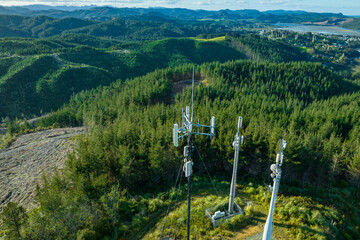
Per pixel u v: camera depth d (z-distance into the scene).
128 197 35.91
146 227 28.94
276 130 41.94
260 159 39.47
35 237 23.77
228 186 37.31
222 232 26.27
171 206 32.69
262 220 28.56
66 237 24.67
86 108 90.56
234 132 43.62
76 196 28.06
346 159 38.78
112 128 51.34
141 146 40.69
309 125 56.66
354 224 30.95
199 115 57.28
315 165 40.19
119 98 86.88
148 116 61.25
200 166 41.59
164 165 38.12
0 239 26.41
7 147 66.56
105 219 28.31
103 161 37.50
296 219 28.17
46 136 73.06
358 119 62.00
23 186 43.28
